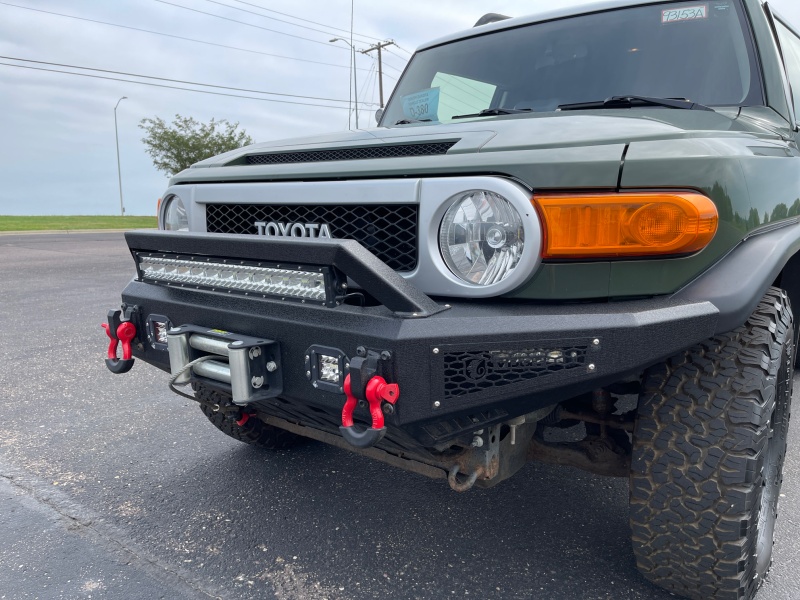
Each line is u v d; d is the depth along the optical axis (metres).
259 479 3.02
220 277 2.03
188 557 2.39
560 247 1.69
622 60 2.83
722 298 1.72
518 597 2.13
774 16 3.03
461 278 1.81
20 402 4.11
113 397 4.21
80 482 3.00
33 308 7.31
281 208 2.16
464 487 1.96
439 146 2.01
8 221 28.69
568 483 2.94
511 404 1.77
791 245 2.04
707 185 1.72
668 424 1.83
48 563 2.34
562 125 1.94
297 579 2.25
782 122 2.55
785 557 2.36
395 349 1.61
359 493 2.88
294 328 1.80
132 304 2.33
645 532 1.90
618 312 1.66
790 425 3.60
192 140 36.62
